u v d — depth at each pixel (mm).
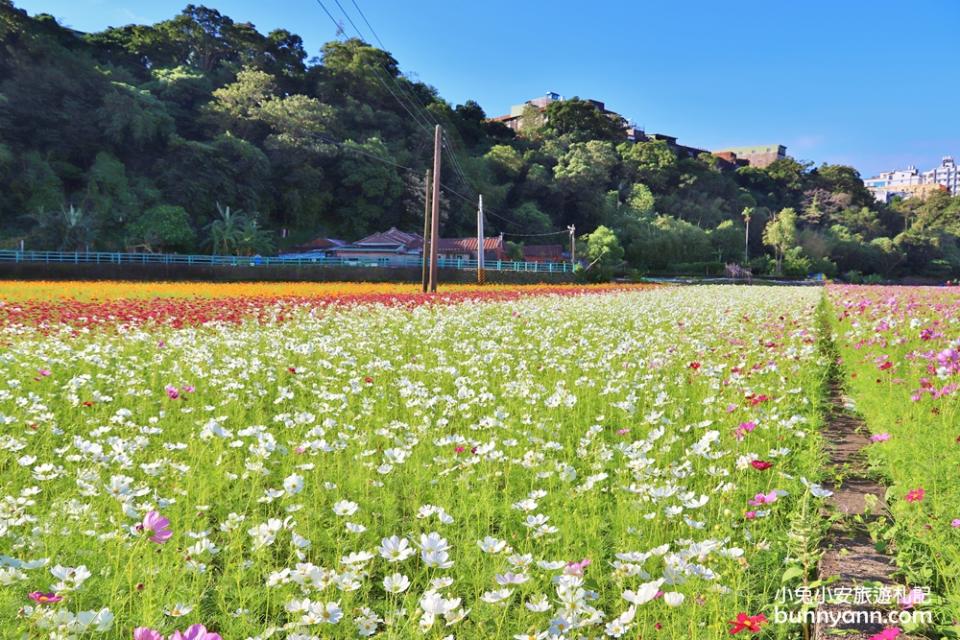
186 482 3885
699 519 3291
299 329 11484
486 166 93250
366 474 4137
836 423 6047
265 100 79812
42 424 5020
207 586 2883
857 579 2904
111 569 2812
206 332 11078
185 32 89062
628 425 5590
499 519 3748
